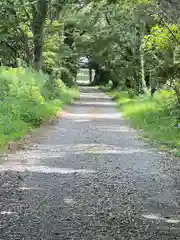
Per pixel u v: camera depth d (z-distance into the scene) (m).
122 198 7.95
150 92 35.06
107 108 31.25
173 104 21.38
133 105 30.20
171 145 13.83
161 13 22.17
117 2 33.62
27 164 10.82
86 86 90.31
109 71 61.69
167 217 6.90
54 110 24.73
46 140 15.00
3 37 30.11
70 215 6.93
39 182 9.02
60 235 6.05
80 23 46.31
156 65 22.11
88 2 34.66
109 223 6.59
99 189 8.55
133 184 9.00
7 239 5.87
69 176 9.61
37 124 18.91
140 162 11.30
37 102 22.75
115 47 45.09
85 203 7.60
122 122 21.50
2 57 34.09
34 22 30.77
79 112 27.34
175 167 10.70
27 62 32.00
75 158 11.77
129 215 6.98
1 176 9.45
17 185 8.73
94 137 16.02
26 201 7.64
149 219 6.80
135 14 31.88
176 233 6.20
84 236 6.03
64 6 31.38
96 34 48.91
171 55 20.20
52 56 36.22
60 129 18.22
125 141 15.05
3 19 29.12
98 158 11.80
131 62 39.94
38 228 6.32
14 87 22.73
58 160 11.45
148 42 21.39
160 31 20.17
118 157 11.98
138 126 19.16
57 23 32.38
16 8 29.44
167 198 8.00
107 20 46.06
